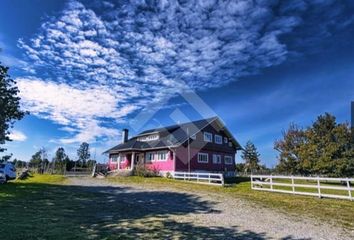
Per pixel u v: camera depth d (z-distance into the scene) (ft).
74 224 30.91
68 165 201.87
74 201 48.11
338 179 54.08
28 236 25.14
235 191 66.23
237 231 30.40
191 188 72.02
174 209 43.01
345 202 49.73
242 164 199.00
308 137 97.50
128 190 67.56
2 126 62.39
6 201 43.98
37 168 170.40
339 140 89.86
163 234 28.30
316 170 91.50
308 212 41.50
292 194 60.95
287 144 107.65
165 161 113.29
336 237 28.68
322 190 67.87
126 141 146.82
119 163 131.85
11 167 90.12
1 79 59.82
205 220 35.50
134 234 27.86
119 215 37.32
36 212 36.60
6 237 24.47
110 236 26.73
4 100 60.23
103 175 118.73
